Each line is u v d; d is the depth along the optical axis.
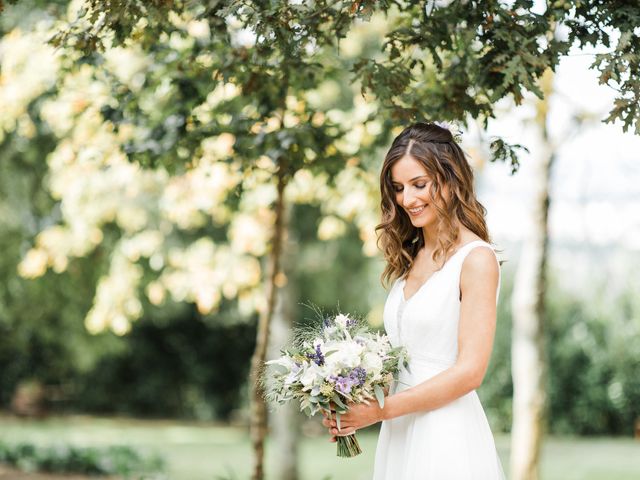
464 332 2.43
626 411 13.84
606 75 2.78
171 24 3.91
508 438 13.81
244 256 7.42
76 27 3.38
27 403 16.83
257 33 2.92
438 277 2.54
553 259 13.90
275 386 2.54
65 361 16.06
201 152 4.65
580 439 13.85
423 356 2.55
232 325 16.84
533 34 3.01
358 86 6.41
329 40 3.46
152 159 4.49
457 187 2.56
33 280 9.34
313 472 11.06
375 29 7.27
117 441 13.73
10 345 14.20
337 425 2.39
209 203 6.35
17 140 7.23
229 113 4.72
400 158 2.56
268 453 12.82
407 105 3.73
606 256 13.89
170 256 7.45
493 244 2.67
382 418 2.42
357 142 5.36
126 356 17.31
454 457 2.47
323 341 2.54
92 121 5.87
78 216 7.30
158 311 14.48
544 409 6.35
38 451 8.79
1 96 6.34
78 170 6.94
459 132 2.75
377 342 2.53
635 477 10.05
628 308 13.87
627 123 2.80
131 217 7.49
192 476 10.20
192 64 4.22
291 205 9.02
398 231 2.73
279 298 8.95
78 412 17.61
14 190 8.65
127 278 7.52
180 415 17.77
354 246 12.56
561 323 14.08
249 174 4.65
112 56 6.07
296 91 4.28
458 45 3.35
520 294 6.44
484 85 3.19
